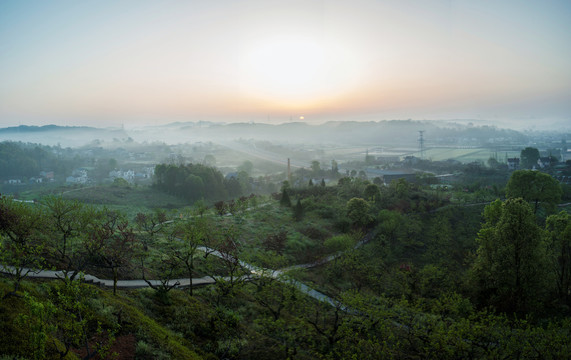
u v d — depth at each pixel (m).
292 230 76.81
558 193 80.12
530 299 46.50
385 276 56.41
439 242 72.12
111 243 38.84
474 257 66.75
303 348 30.69
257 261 51.59
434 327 30.08
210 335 29.02
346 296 37.25
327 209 93.12
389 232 75.25
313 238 74.25
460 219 86.94
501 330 29.45
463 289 52.44
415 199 103.69
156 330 25.42
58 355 17.56
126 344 22.28
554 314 46.06
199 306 33.16
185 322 29.36
